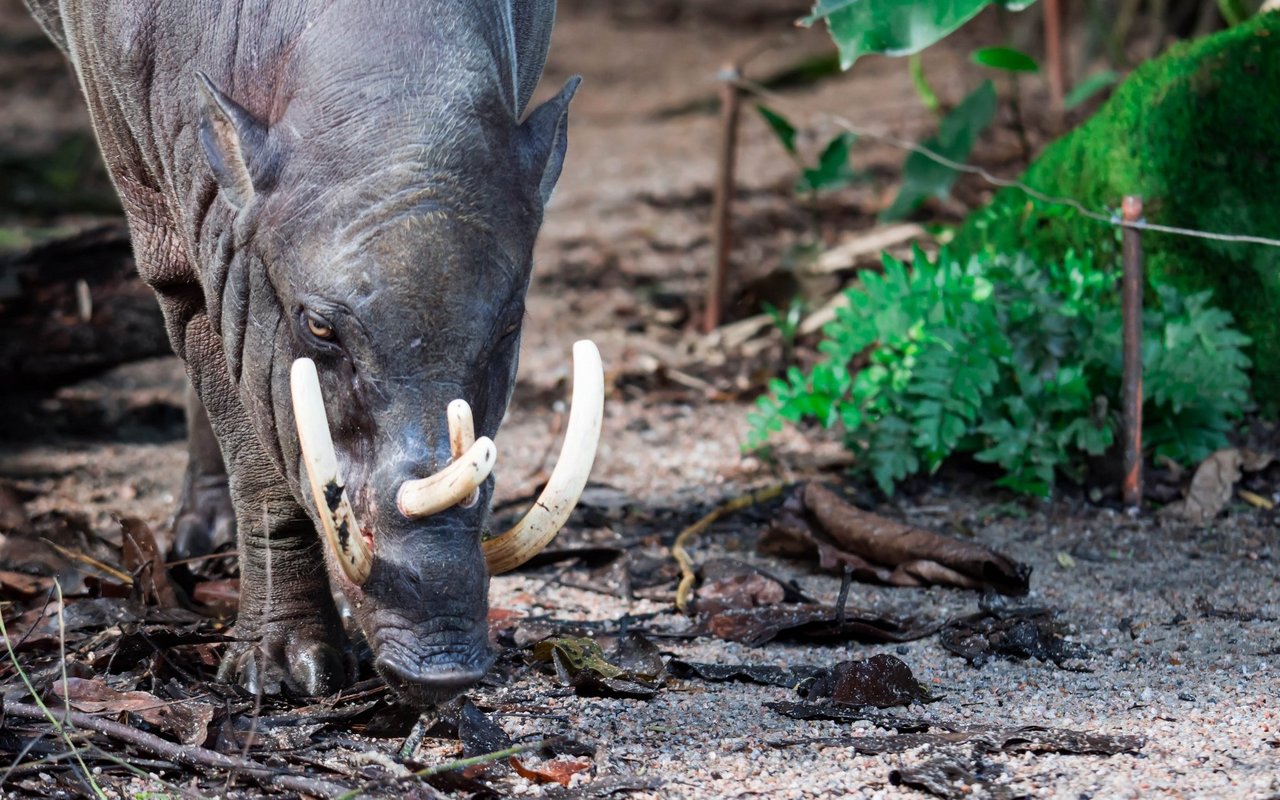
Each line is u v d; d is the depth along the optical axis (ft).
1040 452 38.65
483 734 24.56
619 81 99.30
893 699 26.48
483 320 22.76
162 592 31.17
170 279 28.89
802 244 55.42
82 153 78.02
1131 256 37.32
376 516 22.21
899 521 37.68
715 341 52.70
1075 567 34.47
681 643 30.27
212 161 24.17
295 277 23.24
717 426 45.62
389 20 23.82
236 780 23.09
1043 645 29.58
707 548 36.50
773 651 29.86
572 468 22.89
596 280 60.23
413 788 22.13
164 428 47.80
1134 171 42.80
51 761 22.67
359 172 22.98
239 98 25.29
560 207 70.85
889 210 50.78
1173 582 33.37
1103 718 25.64
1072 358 39.37
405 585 21.91
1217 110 42.39
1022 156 65.26
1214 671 28.02
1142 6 86.22
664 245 64.08
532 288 59.62
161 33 26.71
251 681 27.48
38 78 97.45
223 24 25.58
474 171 23.06
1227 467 38.32
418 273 22.39
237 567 34.68
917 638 30.30
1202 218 41.98
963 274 41.70
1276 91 42.34
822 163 51.29
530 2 28.55
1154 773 22.93
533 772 23.11
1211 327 40.24
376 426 22.59
